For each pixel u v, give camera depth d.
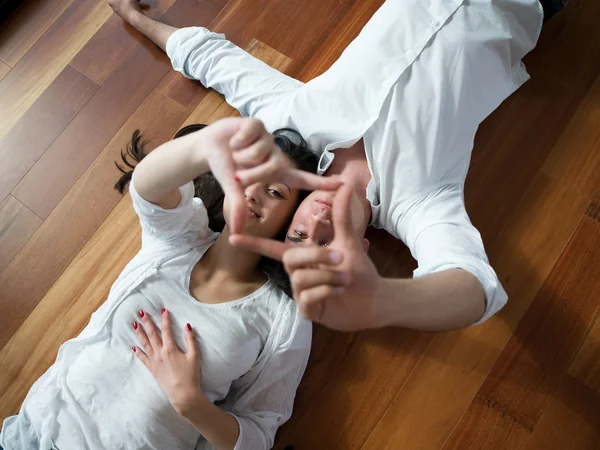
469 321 0.73
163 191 0.75
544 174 1.19
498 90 1.05
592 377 1.10
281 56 1.29
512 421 1.09
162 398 0.89
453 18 0.98
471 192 1.19
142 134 1.26
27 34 1.33
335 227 0.53
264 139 0.56
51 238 1.21
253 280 0.98
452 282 0.72
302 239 0.85
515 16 1.04
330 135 0.97
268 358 0.96
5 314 1.18
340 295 0.53
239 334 0.91
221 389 0.95
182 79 1.28
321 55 1.28
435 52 0.96
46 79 1.30
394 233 1.01
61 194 1.24
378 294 0.57
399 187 0.94
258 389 0.97
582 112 1.22
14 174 1.25
